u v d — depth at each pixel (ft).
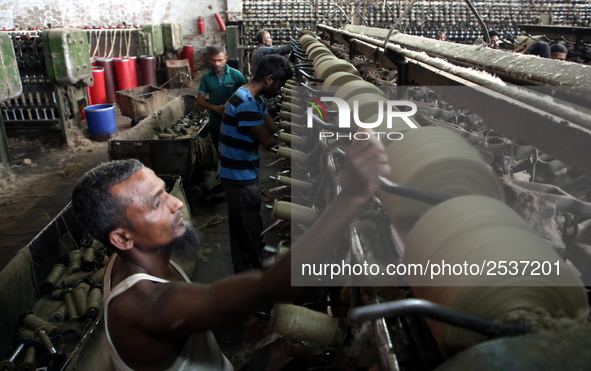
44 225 11.32
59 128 18.35
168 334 2.42
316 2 29.76
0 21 35.32
